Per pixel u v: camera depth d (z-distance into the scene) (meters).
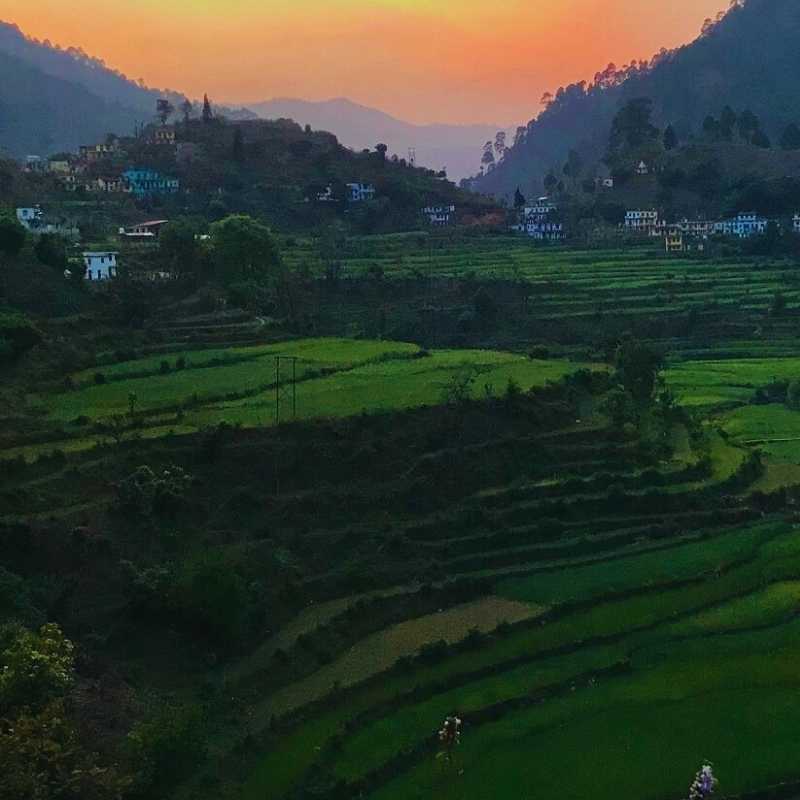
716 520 75.88
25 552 57.72
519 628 59.78
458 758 48.09
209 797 44.66
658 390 114.25
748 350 153.25
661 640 59.22
